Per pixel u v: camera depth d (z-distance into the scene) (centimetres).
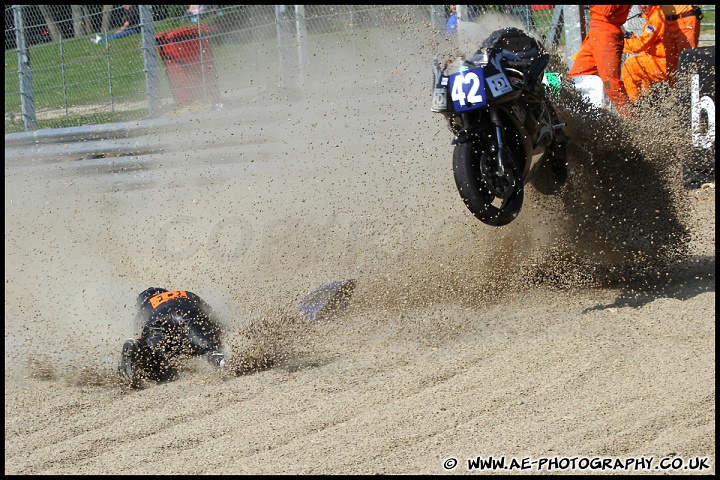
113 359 2006
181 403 1647
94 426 1566
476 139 1967
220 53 4559
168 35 4588
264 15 4450
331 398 1606
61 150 4431
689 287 2188
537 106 2067
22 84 4925
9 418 1639
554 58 2481
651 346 1759
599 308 2072
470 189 1905
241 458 1369
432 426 1441
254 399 1634
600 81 3375
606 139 2306
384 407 1541
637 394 1509
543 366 1684
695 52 3347
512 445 1345
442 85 1975
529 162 2058
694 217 2914
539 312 2067
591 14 3123
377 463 1314
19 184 4325
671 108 2455
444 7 3791
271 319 2000
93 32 5006
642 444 1320
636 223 2295
